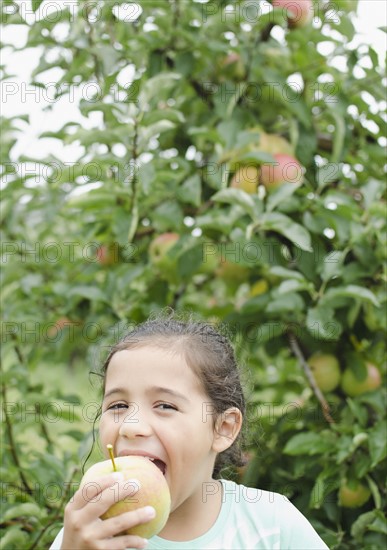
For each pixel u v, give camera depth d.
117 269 2.12
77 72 2.03
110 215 2.04
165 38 2.09
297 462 1.87
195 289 2.43
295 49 2.10
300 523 1.31
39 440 2.83
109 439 1.17
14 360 2.63
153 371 1.18
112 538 1.03
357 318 2.02
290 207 1.97
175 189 2.07
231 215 1.91
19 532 1.68
